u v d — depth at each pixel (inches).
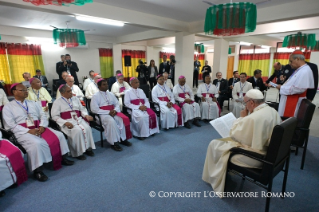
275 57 446.3
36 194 80.5
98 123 125.1
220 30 120.3
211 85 181.6
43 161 90.6
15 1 126.3
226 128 84.5
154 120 140.3
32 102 102.7
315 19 199.0
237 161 72.2
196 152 118.6
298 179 91.0
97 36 350.9
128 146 127.0
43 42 317.1
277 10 163.2
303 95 111.6
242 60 492.7
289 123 63.1
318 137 140.6
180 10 182.2
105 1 157.2
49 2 87.4
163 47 487.5
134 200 77.0
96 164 104.5
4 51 281.1
